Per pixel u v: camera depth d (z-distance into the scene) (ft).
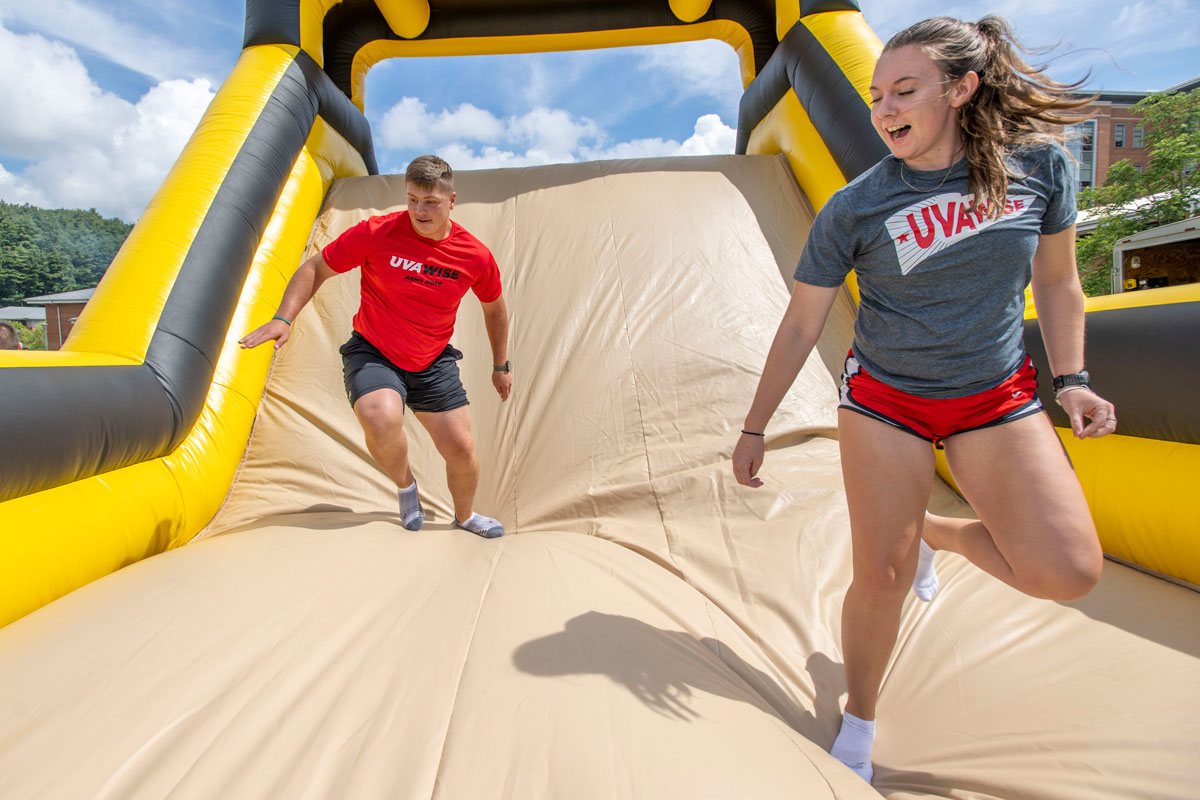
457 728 4.69
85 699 4.87
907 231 4.96
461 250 9.00
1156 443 7.76
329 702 5.04
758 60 19.53
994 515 5.16
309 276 8.86
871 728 5.57
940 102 4.65
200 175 12.00
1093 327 8.36
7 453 6.55
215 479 10.15
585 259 14.15
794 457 10.87
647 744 4.57
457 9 19.31
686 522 9.73
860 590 5.37
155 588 6.68
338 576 7.16
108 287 9.96
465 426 9.55
